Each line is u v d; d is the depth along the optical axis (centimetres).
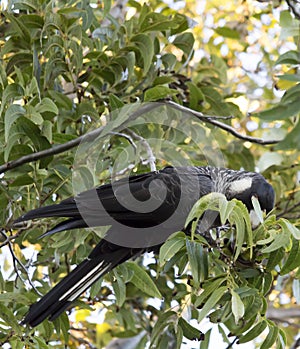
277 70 1521
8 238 1019
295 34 1225
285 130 1363
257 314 840
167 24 1132
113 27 1141
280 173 1365
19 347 927
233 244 886
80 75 1123
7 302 991
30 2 1072
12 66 1106
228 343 1034
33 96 1054
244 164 1374
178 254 859
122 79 1130
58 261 1068
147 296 1251
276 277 1224
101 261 967
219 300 836
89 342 1379
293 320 1530
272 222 823
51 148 984
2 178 1036
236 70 1608
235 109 1272
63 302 942
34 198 1026
